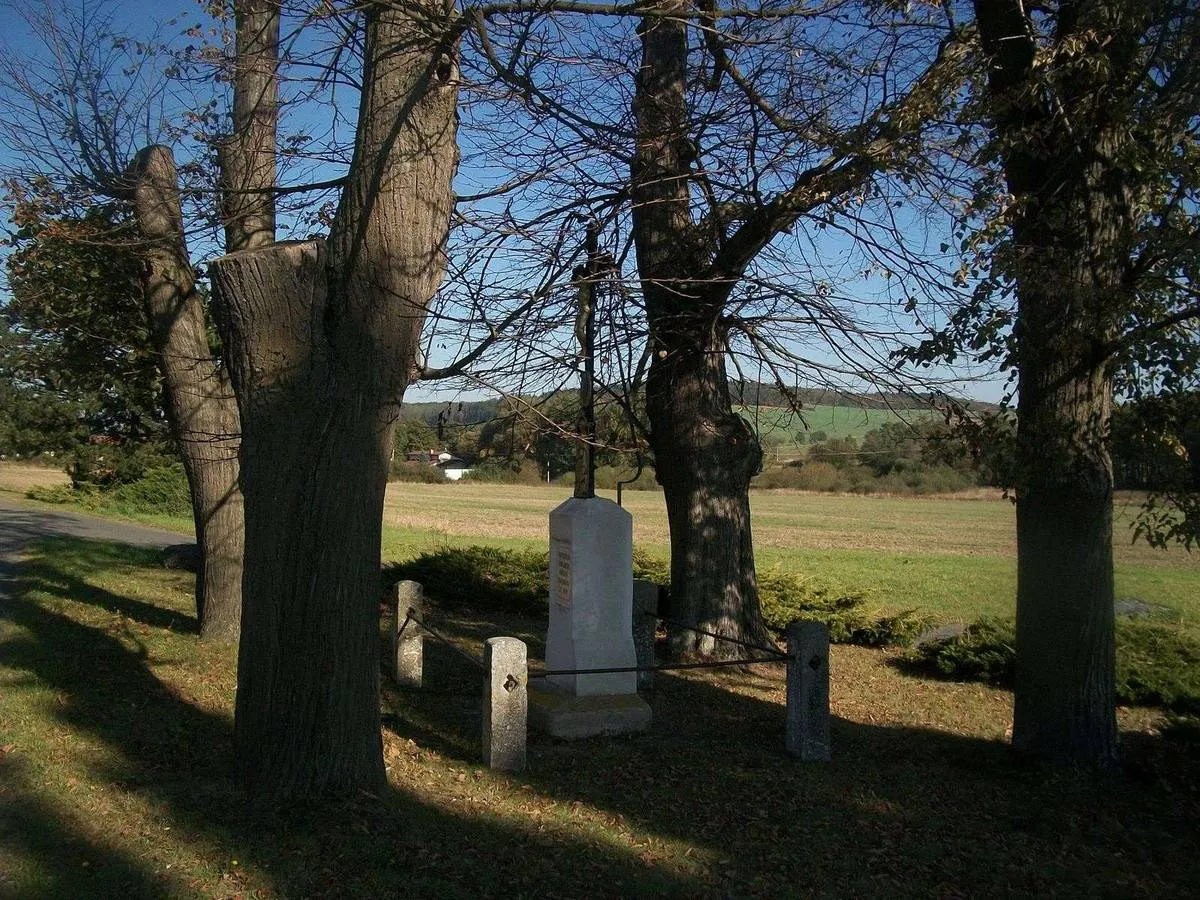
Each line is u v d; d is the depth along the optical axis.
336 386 5.02
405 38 5.18
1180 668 9.53
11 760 5.75
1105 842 5.48
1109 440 6.15
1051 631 6.61
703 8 8.35
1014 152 6.68
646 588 8.90
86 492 29.56
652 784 6.04
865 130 7.56
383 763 5.42
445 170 5.34
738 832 5.32
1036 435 6.33
